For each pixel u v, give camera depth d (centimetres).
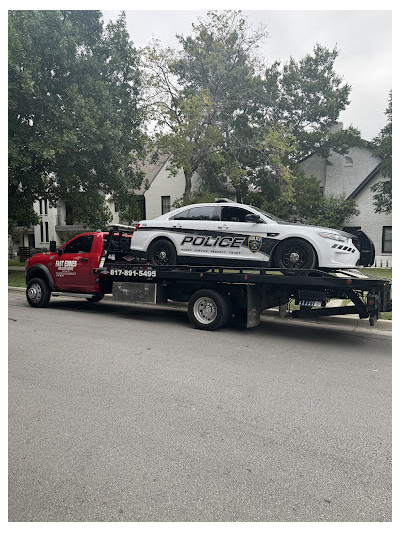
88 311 1030
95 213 2369
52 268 1037
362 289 681
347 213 2428
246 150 2345
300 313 789
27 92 1557
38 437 353
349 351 668
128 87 2095
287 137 2259
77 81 1808
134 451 331
